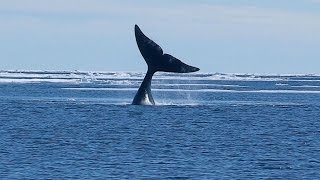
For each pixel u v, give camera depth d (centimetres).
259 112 19812
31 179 10456
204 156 12362
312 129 16125
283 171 11194
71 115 18262
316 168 11431
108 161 11812
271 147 13400
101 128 15775
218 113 19162
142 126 16138
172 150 12938
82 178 10562
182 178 10638
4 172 10869
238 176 10812
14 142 13600
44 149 12875
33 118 17638
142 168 11294
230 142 13962
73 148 13025
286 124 17012
